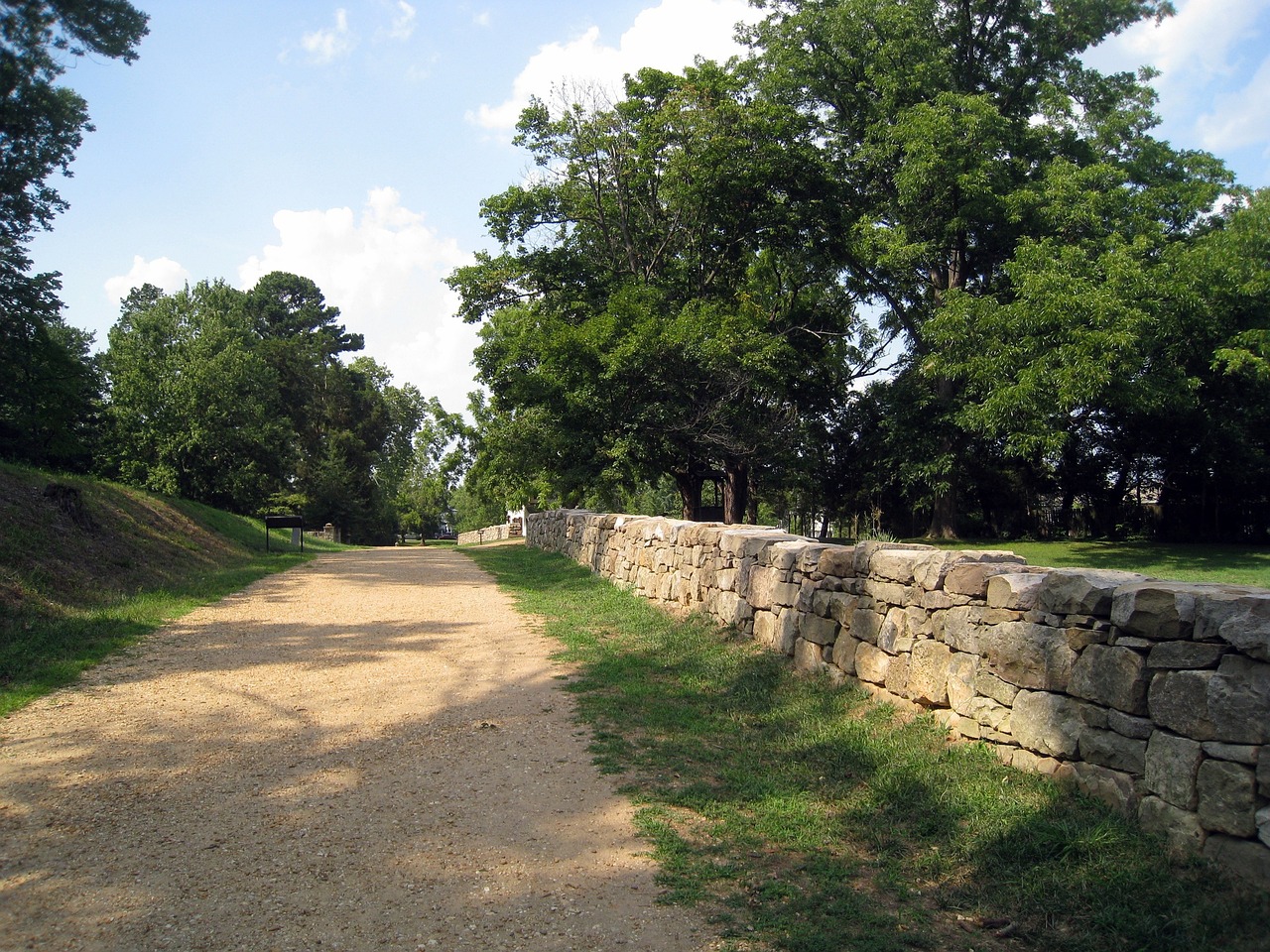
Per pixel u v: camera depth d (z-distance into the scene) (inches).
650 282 897.5
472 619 439.2
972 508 1117.7
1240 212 817.5
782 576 315.0
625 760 219.0
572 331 772.0
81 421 1034.1
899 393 968.3
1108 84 965.2
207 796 192.1
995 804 173.5
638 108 888.9
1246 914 126.4
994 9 933.2
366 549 1215.6
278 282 2337.6
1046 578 184.2
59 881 149.7
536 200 895.1
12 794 190.2
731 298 920.9
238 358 1085.1
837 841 171.9
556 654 346.9
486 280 906.7
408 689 291.3
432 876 154.9
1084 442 992.2
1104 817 157.8
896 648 238.2
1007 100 948.6
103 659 327.3
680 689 292.2
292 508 1683.1
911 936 134.6
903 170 833.5
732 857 164.4
